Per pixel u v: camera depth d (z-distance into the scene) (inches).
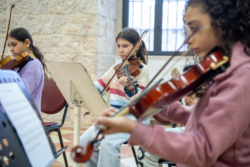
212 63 39.0
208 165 35.5
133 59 92.0
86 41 173.2
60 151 47.6
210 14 39.9
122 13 198.1
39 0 176.9
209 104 36.8
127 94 84.4
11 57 94.1
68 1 173.9
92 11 171.6
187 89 40.5
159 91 36.7
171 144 34.9
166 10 191.5
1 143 35.9
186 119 52.9
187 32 43.2
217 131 35.0
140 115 37.6
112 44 194.5
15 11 180.1
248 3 40.2
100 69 177.5
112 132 34.4
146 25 195.9
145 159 66.5
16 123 38.6
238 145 38.5
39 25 177.9
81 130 163.2
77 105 75.1
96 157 85.8
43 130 44.6
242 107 35.3
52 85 101.1
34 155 39.7
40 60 108.2
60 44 176.4
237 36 40.6
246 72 36.5
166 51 192.5
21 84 45.3
